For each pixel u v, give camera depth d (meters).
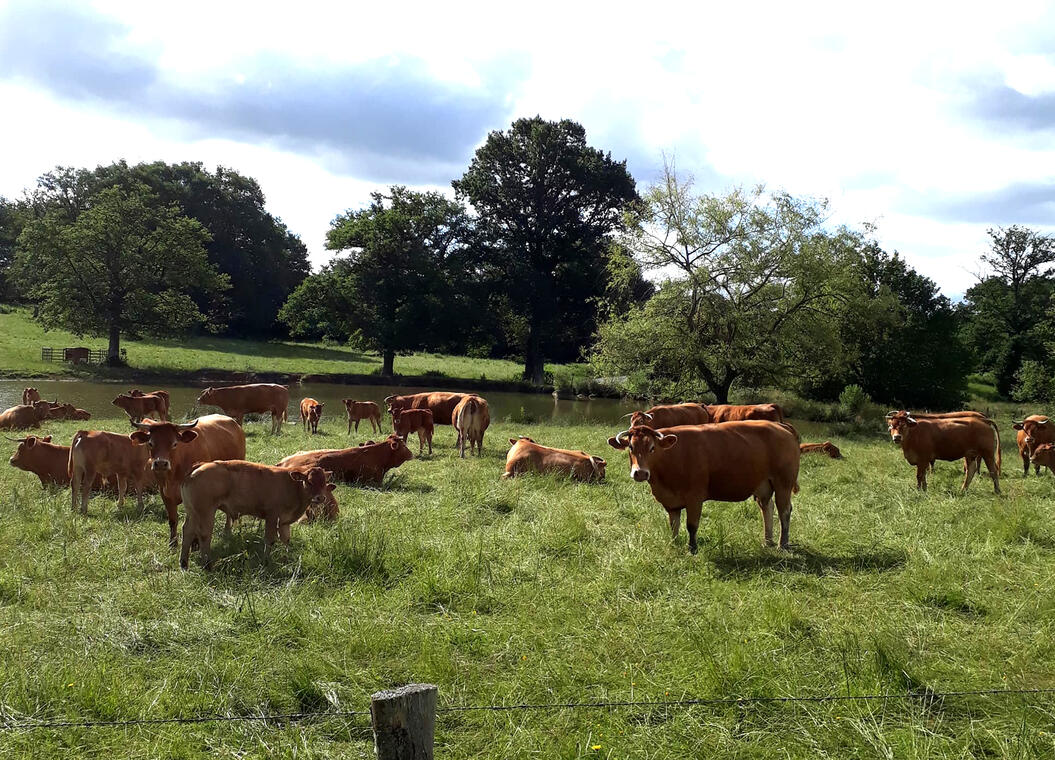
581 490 11.70
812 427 30.84
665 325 30.67
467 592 6.76
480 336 53.88
